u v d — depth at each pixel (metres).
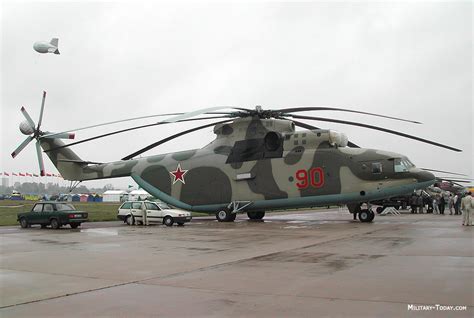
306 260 10.20
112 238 16.12
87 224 24.86
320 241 14.27
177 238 15.88
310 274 8.41
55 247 13.36
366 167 22.80
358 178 22.86
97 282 7.94
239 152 25.61
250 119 25.62
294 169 24.05
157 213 23.17
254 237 15.98
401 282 7.54
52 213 21.64
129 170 28.92
